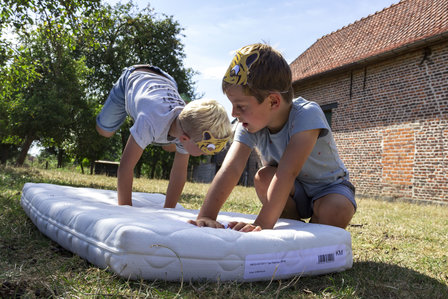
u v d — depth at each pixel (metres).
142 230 1.22
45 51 15.30
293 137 1.69
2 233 1.72
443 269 1.69
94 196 2.37
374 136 9.23
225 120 1.80
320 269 1.45
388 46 9.11
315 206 1.92
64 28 6.27
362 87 9.64
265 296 1.16
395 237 2.58
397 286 1.36
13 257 1.39
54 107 15.23
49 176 6.07
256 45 1.58
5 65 7.95
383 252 2.04
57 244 1.62
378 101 9.20
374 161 9.18
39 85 15.74
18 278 1.13
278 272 1.35
